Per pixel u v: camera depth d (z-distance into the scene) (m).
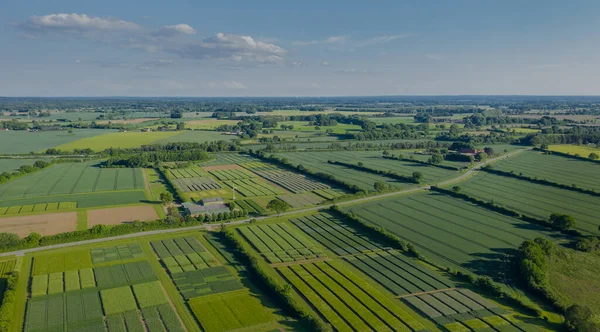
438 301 105.19
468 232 154.38
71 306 100.62
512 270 122.75
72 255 129.62
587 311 93.31
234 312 100.06
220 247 139.25
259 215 174.00
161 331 91.62
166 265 123.81
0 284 110.00
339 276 118.81
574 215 171.88
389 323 95.94
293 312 99.88
